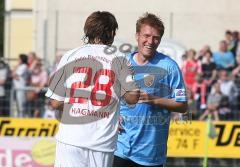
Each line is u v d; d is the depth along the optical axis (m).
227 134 21.66
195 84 23.31
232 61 24.70
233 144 21.64
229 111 23.28
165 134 12.36
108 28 10.49
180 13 28.20
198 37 28.12
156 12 29.33
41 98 23.34
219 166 21.81
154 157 12.37
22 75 24.19
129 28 26.02
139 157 12.34
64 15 26.50
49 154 21.52
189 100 23.05
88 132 10.20
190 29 27.97
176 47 23.28
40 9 30.95
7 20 37.66
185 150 21.58
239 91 23.44
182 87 12.19
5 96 23.34
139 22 12.07
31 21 37.28
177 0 29.44
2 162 21.44
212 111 23.20
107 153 10.33
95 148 10.20
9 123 21.48
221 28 28.41
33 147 21.50
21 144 21.50
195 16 28.02
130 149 12.30
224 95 23.31
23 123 21.50
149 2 29.39
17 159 21.48
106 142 10.27
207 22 28.19
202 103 23.23
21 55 24.56
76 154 10.20
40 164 21.50
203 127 21.53
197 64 23.53
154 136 12.27
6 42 36.78
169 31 27.77
